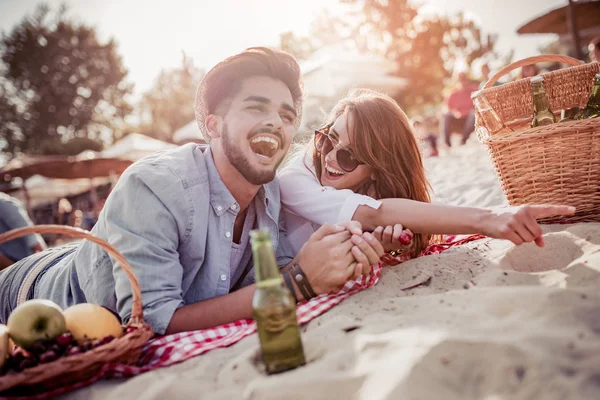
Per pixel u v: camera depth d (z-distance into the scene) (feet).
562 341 4.81
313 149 9.96
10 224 16.84
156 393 5.46
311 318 6.94
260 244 5.57
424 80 121.39
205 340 6.80
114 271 7.49
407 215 8.36
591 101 9.32
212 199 8.16
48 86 133.90
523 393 4.31
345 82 46.47
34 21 136.87
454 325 5.60
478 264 8.16
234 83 7.84
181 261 8.10
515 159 9.10
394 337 5.43
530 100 10.22
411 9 123.54
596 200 8.91
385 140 9.56
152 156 8.32
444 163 28.17
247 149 7.81
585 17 43.06
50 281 9.08
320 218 8.96
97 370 5.98
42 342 5.97
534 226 7.45
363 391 4.71
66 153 125.18
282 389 4.95
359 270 7.43
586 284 6.49
